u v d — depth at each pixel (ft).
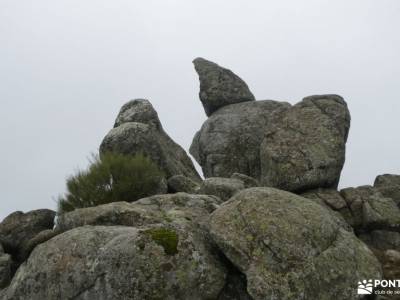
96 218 48.70
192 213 49.62
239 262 38.81
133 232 40.24
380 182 81.51
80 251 41.93
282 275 37.42
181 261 37.83
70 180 63.62
